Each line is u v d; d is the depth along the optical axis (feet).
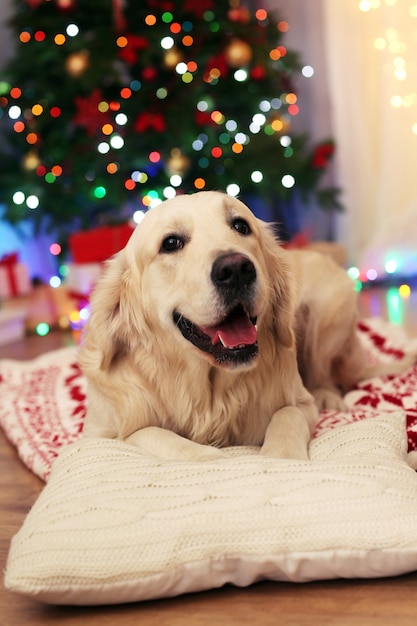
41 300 18.39
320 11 20.74
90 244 16.19
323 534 5.22
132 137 17.74
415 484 5.66
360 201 20.38
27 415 10.33
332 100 20.44
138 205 19.70
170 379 7.46
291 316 7.72
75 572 5.13
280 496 5.47
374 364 11.60
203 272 6.54
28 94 18.29
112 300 7.62
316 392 9.59
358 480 5.54
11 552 5.48
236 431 7.64
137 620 5.19
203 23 17.93
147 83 17.74
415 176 19.54
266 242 7.88
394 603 5.07
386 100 19.43
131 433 7.56
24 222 19.88
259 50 18.08
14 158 19.30
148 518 5.41
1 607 5.58
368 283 19.66
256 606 5.22
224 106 18.80
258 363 7.47
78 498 5.72
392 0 18.80
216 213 7.02
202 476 5.79
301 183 18.97
